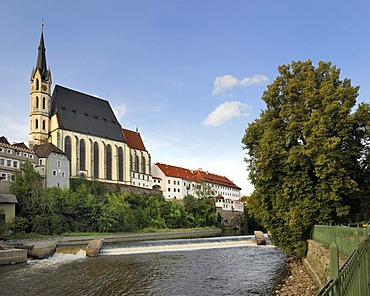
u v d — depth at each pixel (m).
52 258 53.69
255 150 39.44
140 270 41.22
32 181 93.25
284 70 39.72
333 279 8.31
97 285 32.97
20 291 30.84
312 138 31.80
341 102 33.78
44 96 133.25
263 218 39.50
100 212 101.06
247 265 43.12
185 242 72.25
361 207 36.38
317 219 33.75
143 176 157.38
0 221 73.44
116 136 150.38
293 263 40.62
